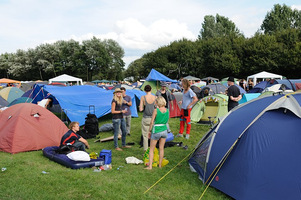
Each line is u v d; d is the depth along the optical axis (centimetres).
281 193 376
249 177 405
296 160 385
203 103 1103
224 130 493
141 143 764
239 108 527
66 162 548
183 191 449
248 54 4069
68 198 402
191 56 4931
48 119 741
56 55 6262
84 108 1083
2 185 439
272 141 415
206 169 486
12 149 653
